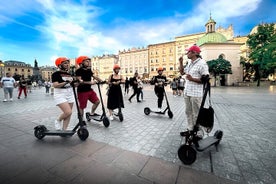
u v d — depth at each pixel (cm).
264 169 227
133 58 6525
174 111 661
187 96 338
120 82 512
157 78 601
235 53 3747
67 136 355
